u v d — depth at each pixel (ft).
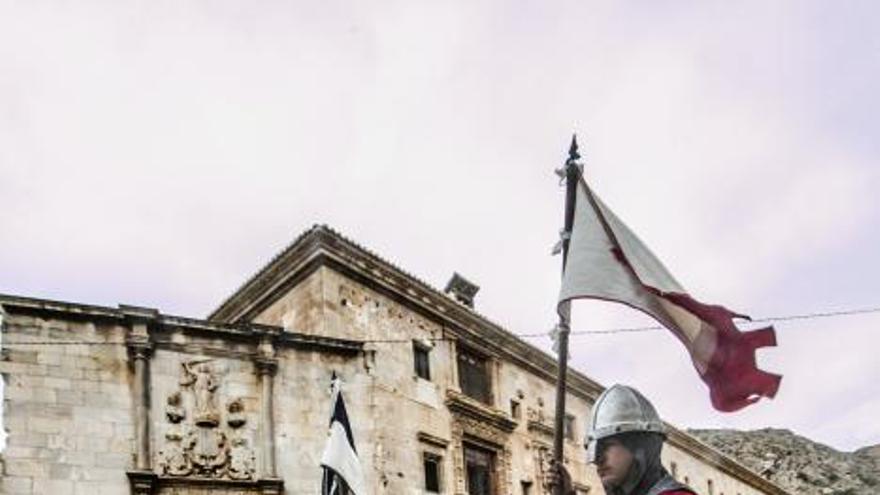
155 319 86.17
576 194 25.49
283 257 101.96
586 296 24.11
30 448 78.84
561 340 25.38
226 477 85.40
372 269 103.91
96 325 84.12
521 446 118.83
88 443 80.79
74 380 81.97
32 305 81.87
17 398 79.71
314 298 98.73
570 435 130.72
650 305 23.67
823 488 361.30
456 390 109.60
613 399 15.49
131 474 80.69
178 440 84.53
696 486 174.29
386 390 99.66
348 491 68.23
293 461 89.15
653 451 15.11
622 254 24.34
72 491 79.10
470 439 110.42
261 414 89.10
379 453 95.76
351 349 96.68
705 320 22.56
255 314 106.93
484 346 118.11
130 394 83.71
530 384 124.98
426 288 109.50
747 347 22.21
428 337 108.78
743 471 193.57
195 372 87.25
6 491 76.95
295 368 92.99
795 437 408.87
